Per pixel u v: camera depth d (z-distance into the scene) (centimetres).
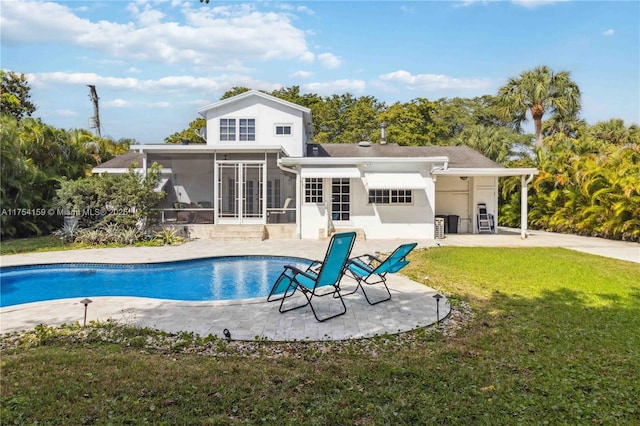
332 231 2666
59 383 593
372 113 6469
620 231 2470
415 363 687
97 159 3816
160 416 507
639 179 2364
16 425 484
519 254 1930
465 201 3086
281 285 1539
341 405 540
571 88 4350
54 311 1027
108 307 1060
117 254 2028
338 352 751
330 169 2542
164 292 1491
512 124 5272
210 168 3073
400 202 2677
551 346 765
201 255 1989
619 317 953
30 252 2105
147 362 682
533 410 525
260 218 2719
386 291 1236
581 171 2825
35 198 2823
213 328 888
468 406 537
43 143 3108
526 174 2631
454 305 1068
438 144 5747
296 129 3247
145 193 2511
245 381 609
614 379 618
